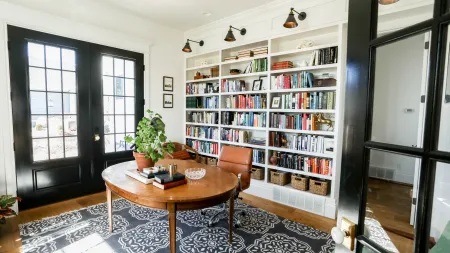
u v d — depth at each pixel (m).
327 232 2.58
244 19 3.79
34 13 2.93
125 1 3.42
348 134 0.84
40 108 3.05
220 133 4.16
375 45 0.75
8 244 2.25
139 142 2.25
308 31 3.13
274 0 3.32
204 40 4.46
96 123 3.57
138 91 4.05
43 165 3.11
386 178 0.79
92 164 3.57
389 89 0.79
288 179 3.56
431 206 0.61
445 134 0.59
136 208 3.07
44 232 2.47
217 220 2.79
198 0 3.37
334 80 2.98
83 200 3.33
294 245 2.32
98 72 3.55
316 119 3.16
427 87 0.60
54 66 3.14
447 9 0.56
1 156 2.79
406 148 0.65
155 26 4.23
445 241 0.62
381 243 0.74
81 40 3.34
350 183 0.83
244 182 2.74
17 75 2.85
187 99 4.72
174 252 1.80
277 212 3.09
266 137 3.58
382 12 0.77
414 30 0.64
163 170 2.15
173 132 4.67
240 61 3.86
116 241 2.32
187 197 1.77
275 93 3.60
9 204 2.51
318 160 3.13
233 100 4.00
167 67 4.48
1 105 2.76
